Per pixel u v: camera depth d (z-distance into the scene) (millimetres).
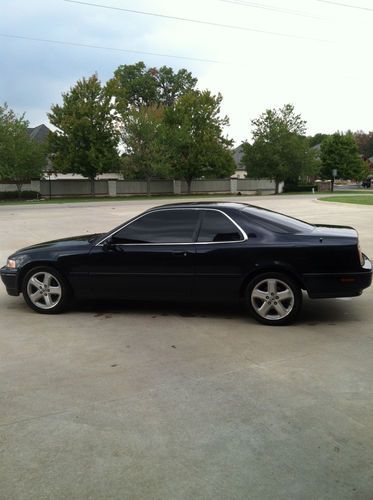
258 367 4637
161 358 4906
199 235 6125
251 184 57312
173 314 6516
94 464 3096
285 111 49906
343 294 5809
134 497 2771
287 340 5402
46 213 25125
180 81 76250
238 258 5930
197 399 3975
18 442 3365
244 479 2922
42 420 3664
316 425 3541
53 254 6504
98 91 41562
